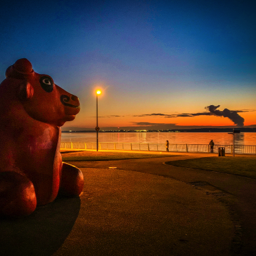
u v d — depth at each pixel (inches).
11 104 184.1
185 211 220.4
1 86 191.8
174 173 416.2
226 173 416.2
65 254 139.6
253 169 457.4
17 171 182.1
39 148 191.2
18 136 183.2
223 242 159.0
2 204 169.2
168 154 861.2
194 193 286.4
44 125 197.6
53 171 199.8
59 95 209.2
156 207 230.5
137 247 149.7
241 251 147.6
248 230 179.3
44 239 157.5
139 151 1093.1
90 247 148.5
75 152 914.1
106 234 167.6
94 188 300.4
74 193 239.6
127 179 360.8
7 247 145.6
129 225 184.7
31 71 196.2
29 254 138.8
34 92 191.2
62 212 206.2
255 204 245.1
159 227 181.9
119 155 762.8
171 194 280.1
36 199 188.5
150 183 335.9
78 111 222.2
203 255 141.9
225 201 254.5
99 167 485.1
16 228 170.7
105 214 207.5
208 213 215.9
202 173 417.1
